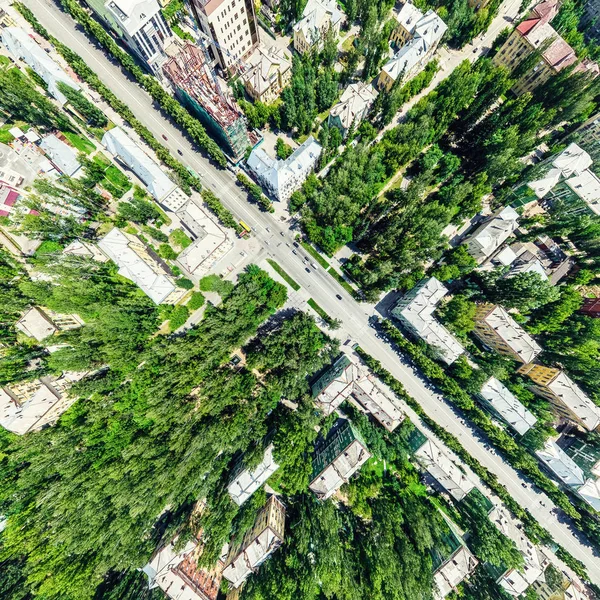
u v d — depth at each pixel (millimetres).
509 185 116938
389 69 120750
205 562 85438
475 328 112688
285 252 116500
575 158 110312
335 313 114438
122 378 99438
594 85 110312
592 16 130875
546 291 100188
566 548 105375
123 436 93000
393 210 114562
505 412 103562
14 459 88875
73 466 87625
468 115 117875
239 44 119062
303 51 127625
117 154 111688
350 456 95812
